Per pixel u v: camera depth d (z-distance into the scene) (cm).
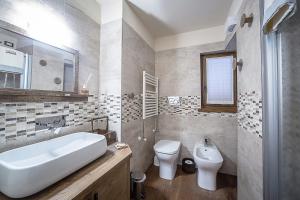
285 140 83
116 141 155
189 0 163
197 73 226
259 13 99
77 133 125
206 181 173
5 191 63
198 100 225
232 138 205
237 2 152
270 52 89
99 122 165
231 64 213
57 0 121
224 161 209
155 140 248
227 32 178
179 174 205
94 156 98
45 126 111
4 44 88
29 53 101
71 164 80
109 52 163
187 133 231
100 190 84
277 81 87
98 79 167
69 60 130
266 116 90
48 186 70
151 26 217
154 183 184
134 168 181
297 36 79
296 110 80
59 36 122
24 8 99
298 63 79
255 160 109
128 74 171
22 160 86
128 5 171
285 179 83
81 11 144
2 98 88
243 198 134
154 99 225
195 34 229
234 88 211
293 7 66
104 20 168
